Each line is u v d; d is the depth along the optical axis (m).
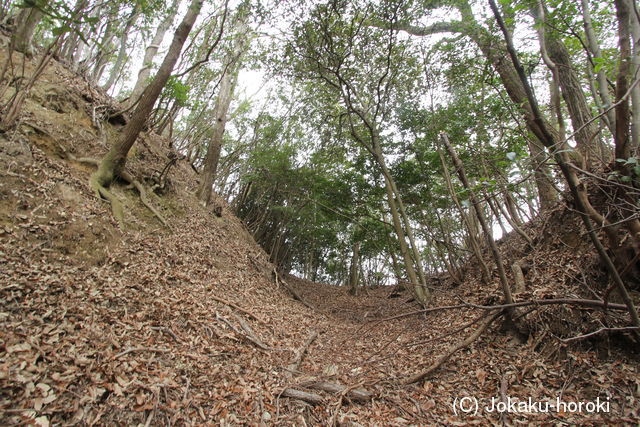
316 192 12.98
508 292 4.70
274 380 4.29
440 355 5.18
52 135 6.16
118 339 3.73
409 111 9.93
